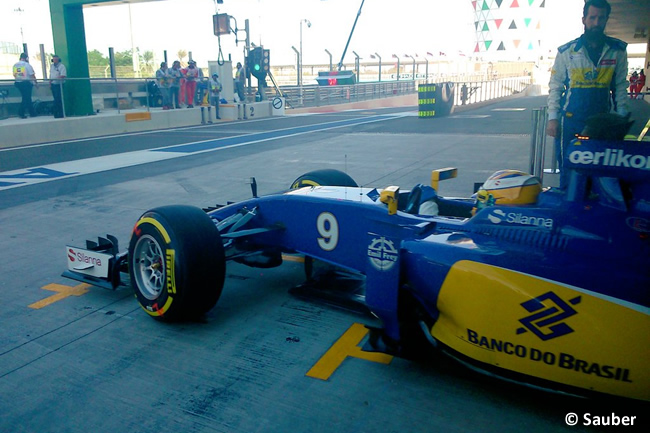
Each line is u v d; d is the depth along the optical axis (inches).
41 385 117.2
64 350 132.3
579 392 93.4
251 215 159.0
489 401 107.5
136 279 148.8
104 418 105.3
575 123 181.6
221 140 577.3
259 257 167.0
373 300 122.0
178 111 773.9
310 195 150.6
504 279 99.0
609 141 97.0
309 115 987.3
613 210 97.8
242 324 143.9
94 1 656.4
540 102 1248.8
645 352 86.4
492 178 122.6
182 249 134.2
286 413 105.0
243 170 380.2
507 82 1466.5
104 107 771.4
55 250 210.7
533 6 2716.5
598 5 168.7
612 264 94.6
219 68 902.4
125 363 125.4
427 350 119.3
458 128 637.3
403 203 147.9
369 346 122.3
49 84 669.3
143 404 109.3
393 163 388.5
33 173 385.7
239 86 986.1
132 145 549.6
